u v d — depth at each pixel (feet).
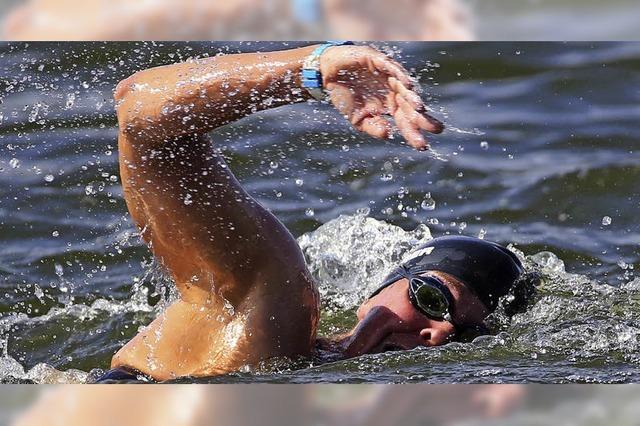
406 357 34.30
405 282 36.70
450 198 57.36
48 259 48.70
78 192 55.11
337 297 43.68
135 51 44.16
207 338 32.58
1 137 59.41
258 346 32.27
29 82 56.29
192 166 30.50
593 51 82.43
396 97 23.88
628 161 61.52
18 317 43.11
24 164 57.26
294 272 32.81
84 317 43.19
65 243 50.29
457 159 62.23
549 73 78.23
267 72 26.76
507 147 64.90
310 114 65.87
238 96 27.35
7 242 50.42
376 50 24.68
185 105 28.07
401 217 55.16
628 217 54.80
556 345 36.19
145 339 33.53
